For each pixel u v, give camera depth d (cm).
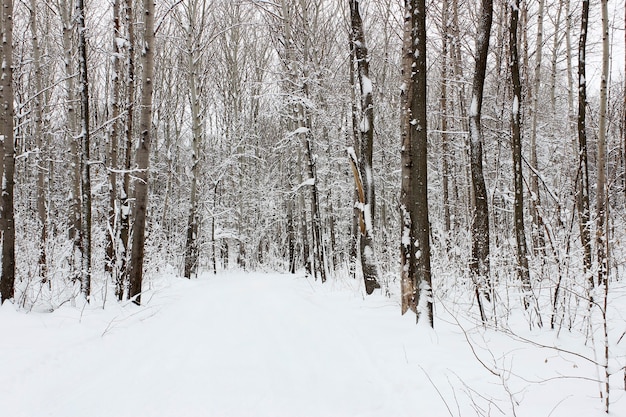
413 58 596
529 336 509
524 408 316
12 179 771
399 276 809
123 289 932
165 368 467
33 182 2111
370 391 392
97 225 1334
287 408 362
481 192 767
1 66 832
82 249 895
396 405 358
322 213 2236
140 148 923
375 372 434
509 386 357
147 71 925
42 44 1758
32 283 837
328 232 2264
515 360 418
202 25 1956
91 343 570
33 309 746
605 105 897
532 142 1210
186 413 353
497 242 791
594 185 1267
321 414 350
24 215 1288
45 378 434
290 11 1532
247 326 666
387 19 1536
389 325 583
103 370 466
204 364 478
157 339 599
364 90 959
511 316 621
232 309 831
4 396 383
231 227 2780
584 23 863
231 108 2709
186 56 2127
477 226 757
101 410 360
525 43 1187
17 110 817
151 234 1467
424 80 598
